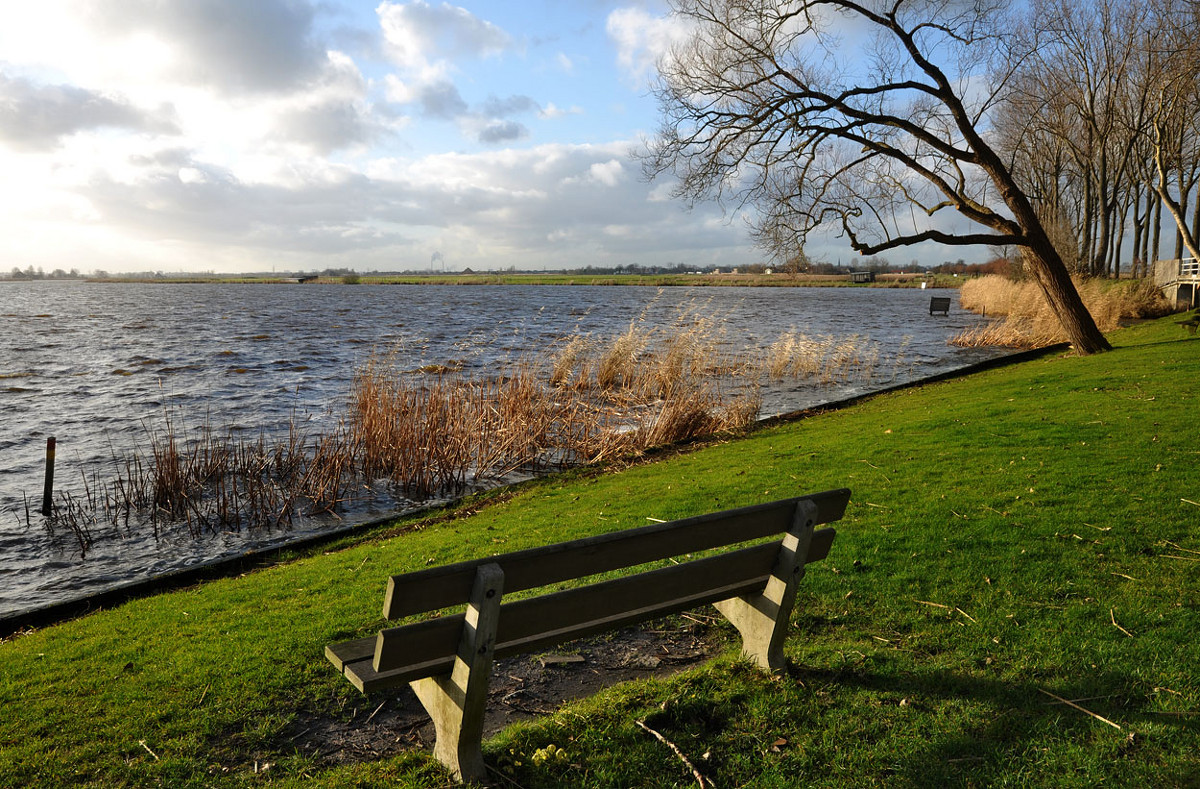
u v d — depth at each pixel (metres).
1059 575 5.62
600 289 128.88
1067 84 37.50
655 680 4.32
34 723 4.25
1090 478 8.02
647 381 18.00
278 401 19.22
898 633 4.88
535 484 11.50
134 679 4.79
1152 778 3.26
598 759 3.55
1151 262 44.44
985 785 3.27
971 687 4.11
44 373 23.98
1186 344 19.06
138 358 27.92
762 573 4.21
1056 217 43.31
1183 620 4.78
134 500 11.07
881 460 9.92
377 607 5.92
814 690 4.12
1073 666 4.28
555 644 3.46
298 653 5.01
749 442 13.06
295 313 58.31
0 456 13.85
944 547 6.35
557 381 18.34
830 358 24.06
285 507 10.30
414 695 4.43
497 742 3.74
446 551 7.55
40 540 9.55
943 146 19.25
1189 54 23.70
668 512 8.38
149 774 3.66
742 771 3.46
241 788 3.53
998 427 11.25
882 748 3.57
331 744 3.92
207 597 6.79
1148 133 35.56
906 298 87.62
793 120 18.78
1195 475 7.83
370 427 12.58
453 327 42.34
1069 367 17.64
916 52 18.84
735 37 19.06
